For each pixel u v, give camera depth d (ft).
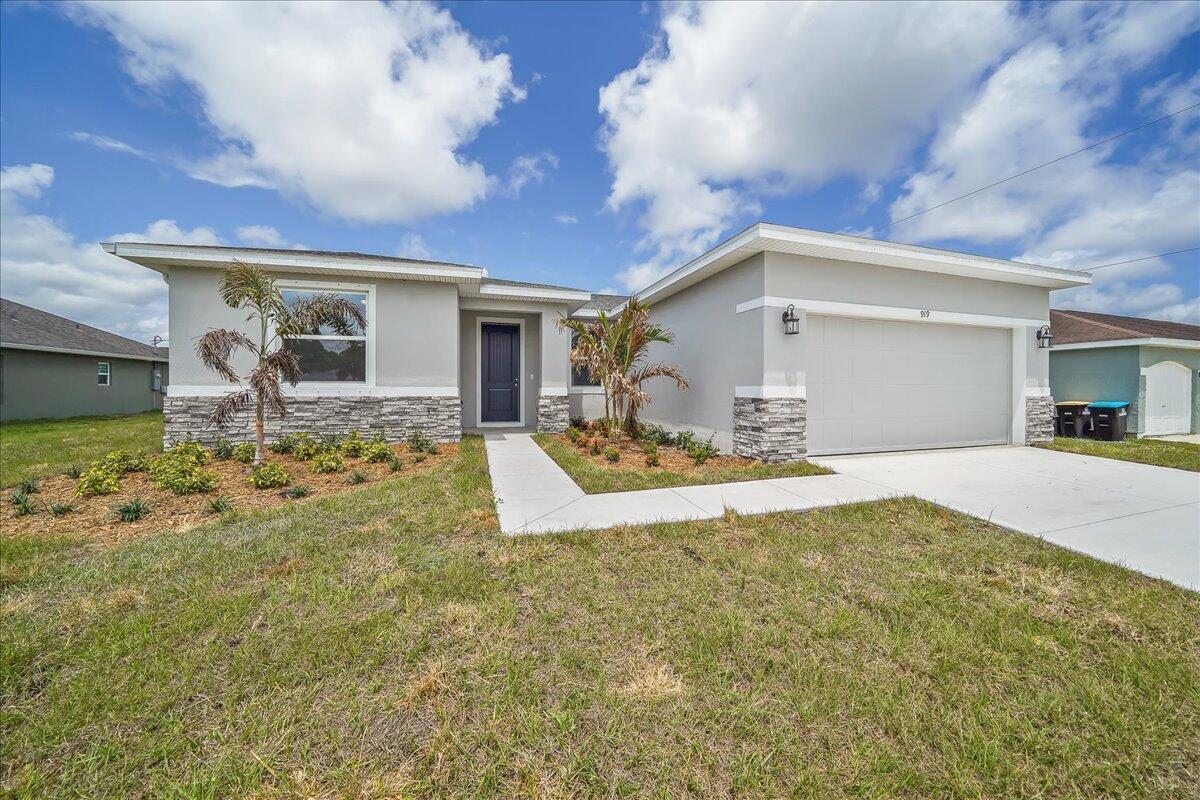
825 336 24.97
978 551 12.16
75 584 9.92
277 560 11.16
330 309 23.30
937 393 27.78
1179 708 6.55
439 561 11.08
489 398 37.91
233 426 26.37
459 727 6.18
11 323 52.44
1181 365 39.86
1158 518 14.74
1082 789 5.39
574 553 11.81
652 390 37.29
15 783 5.38
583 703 6.59
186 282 25.64
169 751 5.79
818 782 5.42
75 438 32.71
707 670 7.34
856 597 9.70
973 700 6.70
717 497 17.02
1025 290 29.43
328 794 5.24
